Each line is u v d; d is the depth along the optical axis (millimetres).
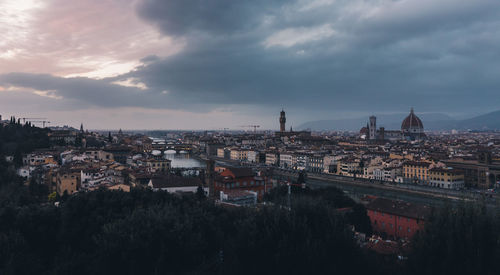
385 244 89750
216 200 149500
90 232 86500
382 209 141250
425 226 65438
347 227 66688
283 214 67125
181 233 72750
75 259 77062
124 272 68375
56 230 90312
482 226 59469
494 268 55250
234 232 86312
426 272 57969
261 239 61719
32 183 186500
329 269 58031
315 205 70062
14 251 73438
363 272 62094
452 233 58781
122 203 97688
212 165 177375
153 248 69875
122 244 69625
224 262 68688
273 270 59344
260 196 195500
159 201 101375
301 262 58156
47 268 80562
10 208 93812
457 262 56219
